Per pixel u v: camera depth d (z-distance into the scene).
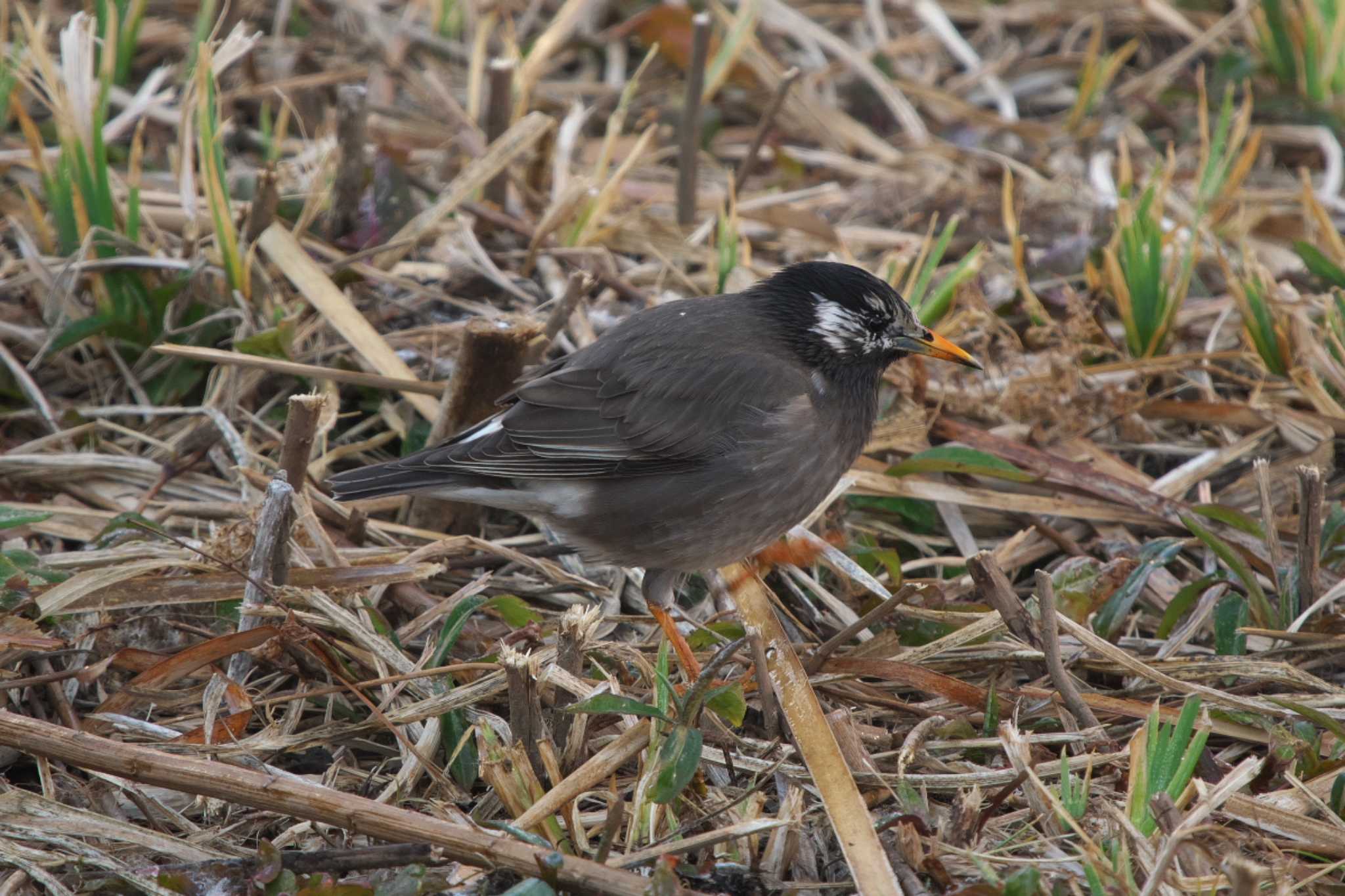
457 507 10.30
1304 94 15.52
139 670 8.24
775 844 7.16
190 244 11.54
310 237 12.37
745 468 9.05
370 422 11.02
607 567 10.04
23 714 8.09
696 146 13.36
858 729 8.05
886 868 6.84
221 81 15.10
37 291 11.44
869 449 10.85
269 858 6.84
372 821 6.92
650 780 7.30
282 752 8.18
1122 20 17.16
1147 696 8.61
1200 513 9.81
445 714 7.99
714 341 9.36
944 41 16.69
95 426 10.60
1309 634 8.86
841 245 12.87
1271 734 7.96
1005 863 6.93
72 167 11.33
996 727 8.06
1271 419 11.14
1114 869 6.75
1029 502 10.49
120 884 6.89
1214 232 13.32
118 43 14.42
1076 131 15.24
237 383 10.73
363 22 16.52
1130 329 11.93
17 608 8.27
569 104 15.47
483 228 13.07
